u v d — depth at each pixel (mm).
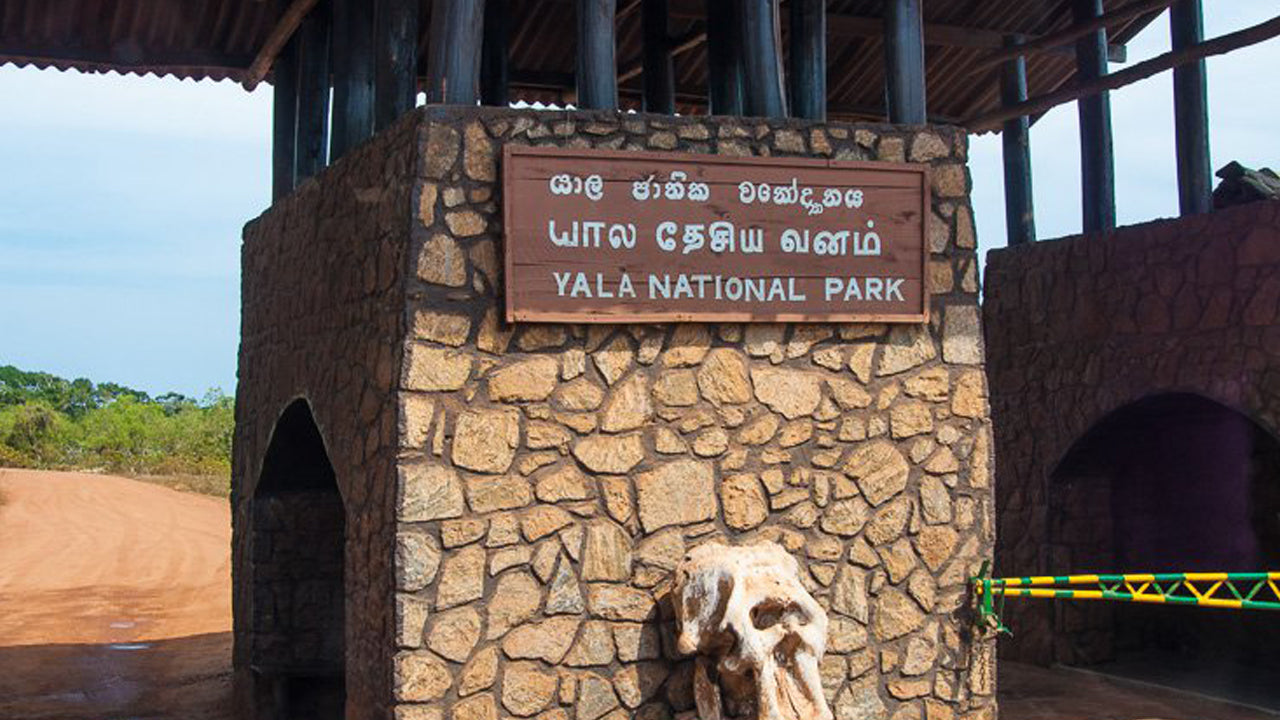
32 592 20594
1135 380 12695
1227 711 11586
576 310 7891
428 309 7699
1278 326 11414
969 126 14695
